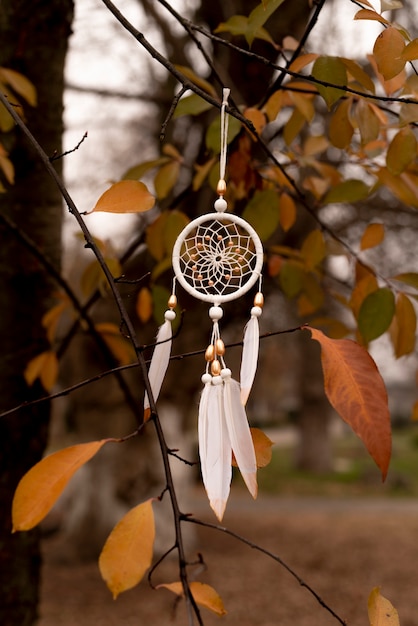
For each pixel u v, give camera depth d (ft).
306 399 41.14
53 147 5.64
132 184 3.01
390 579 16.83
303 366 40.47
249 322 2.81
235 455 2.65
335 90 3.43
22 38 5.34
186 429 18.44
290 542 21.43
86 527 18.07
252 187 4.54
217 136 3.96
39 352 5.64
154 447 17.83
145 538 2.76
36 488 2.79
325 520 25.84
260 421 86.69
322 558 19.10
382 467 2.77
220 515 2.60
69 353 16.71
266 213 4.25
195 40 3.78
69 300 5.40
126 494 18.03
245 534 22.59
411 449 62.95
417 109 3.57
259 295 2.82
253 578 16.84
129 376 16.39
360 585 16.25
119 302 2.90
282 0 3.51
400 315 4.15
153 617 13.78
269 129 9.34
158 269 4.83
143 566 2.75
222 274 2.90
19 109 4.75
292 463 45.75
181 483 18.44
